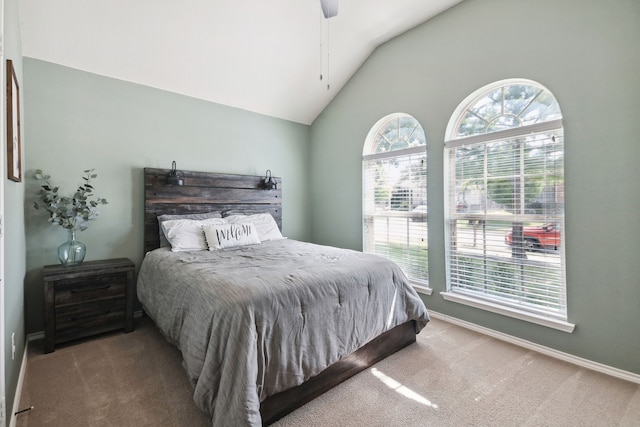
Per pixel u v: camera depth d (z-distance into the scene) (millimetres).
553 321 2240
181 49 2887
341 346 1837
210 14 2664
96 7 2369
